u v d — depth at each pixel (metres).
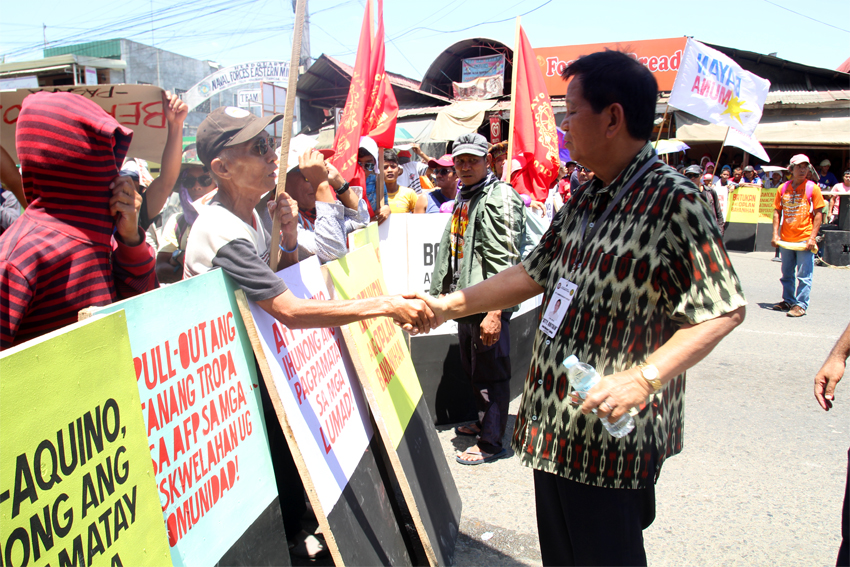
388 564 2.13
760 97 6.84
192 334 1.58
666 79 14.59
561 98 15.32
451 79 17.98
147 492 1.33
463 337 3.57
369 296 2.69
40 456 1.06
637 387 1.42
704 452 3.66
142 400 1.38
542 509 1.79
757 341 6.07
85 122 1.53
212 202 2.00
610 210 1.59
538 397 1.69
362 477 2.17
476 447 3.56
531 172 4.99
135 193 1.68
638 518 1.64
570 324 1.62
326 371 2.15
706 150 17.69
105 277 1.64
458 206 3.50
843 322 6.81
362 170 3.87
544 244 1.88
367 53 3.78
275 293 1.77
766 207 12.76
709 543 2.72
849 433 3.92
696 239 1.46
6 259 1.43
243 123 1.91
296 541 2.54
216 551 1.58
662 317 1.56
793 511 2.99
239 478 1.72
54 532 1.08
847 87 16.23
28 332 1.50
